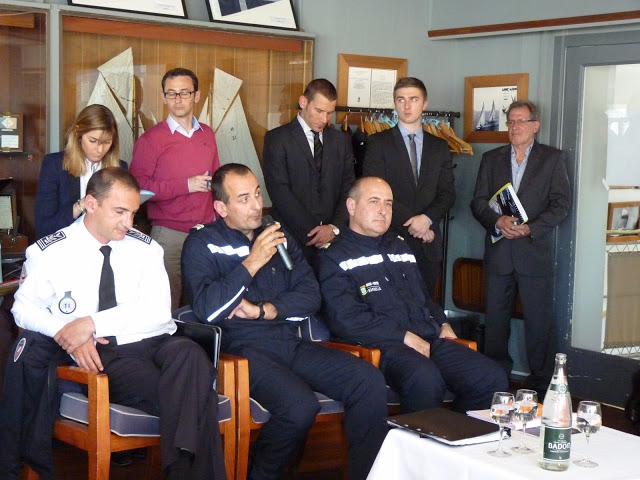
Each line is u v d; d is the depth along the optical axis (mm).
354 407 3627
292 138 5047
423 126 6031
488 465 2465
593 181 5645
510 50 6043
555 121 5793
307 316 3889
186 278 3762
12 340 4152
